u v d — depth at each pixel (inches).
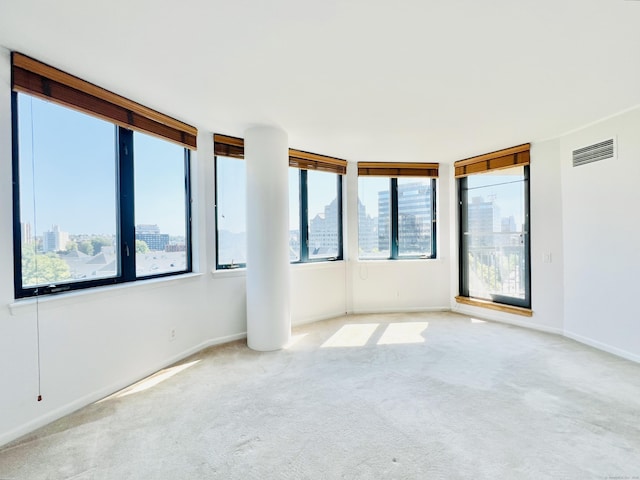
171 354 113.8
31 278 79.5
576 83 90.9
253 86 91.5
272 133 124.8
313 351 125.0
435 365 110.8
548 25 65.5
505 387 94.2
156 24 64.9
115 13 61.3
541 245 146.9
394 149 158.9
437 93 96.4
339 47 73.3
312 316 166.9
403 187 188.5
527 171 152.4
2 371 71.1
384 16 62.7
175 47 72.9
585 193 128.6
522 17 63.1
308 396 90.3
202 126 124.6
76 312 84.9
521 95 98.3
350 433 73.3
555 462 63.2
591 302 127.3
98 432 74.4
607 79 88.6
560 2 58.9
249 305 128.7
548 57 77.5
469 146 154.0
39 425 76.5
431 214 189.8
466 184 181.3
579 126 127.2
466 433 72.7
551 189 142.6
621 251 115.4
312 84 90.6
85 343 86.7
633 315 112.0
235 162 141.1
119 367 95.4
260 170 124.1
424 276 187.0
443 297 187.8
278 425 76.7
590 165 126.0
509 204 161.2
